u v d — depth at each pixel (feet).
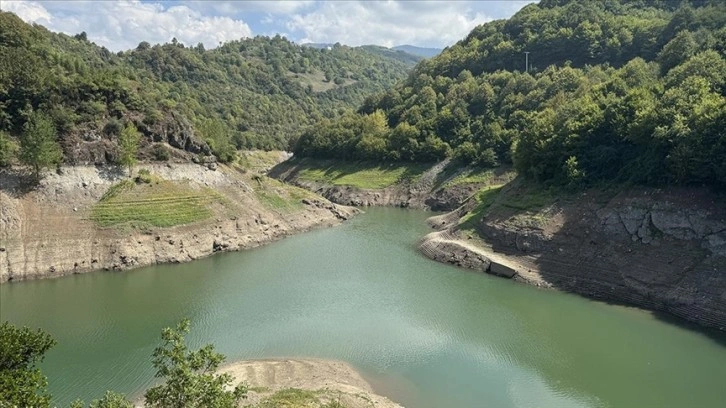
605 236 224.94
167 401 74.59
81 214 257.75
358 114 625.82
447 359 155.84
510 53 553.64
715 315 174.70
